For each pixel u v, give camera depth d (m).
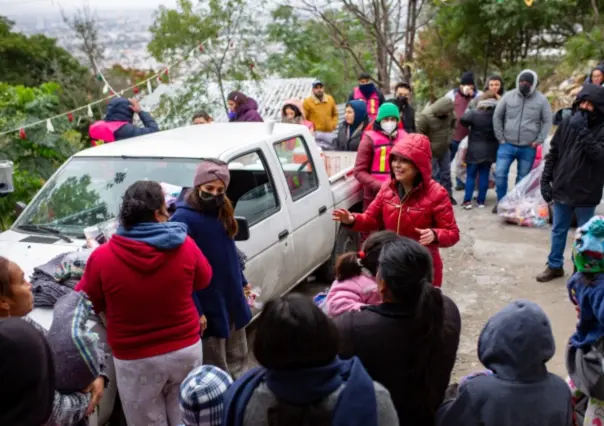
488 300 5.95
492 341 2.21
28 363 1.95
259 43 13.66
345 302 2.76
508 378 2.19
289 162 5.45
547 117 8.29
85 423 2.87
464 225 8.32
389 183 4.37
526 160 8.52
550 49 21.17
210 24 13.30
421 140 4.10
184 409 2.01
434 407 2.38
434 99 22.98
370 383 1.85
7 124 8.23
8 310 2.59
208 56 12.69
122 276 2.97
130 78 21.88
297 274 5.38
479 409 2.19
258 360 1.82
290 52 17.88
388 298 2.37
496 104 8.70
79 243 4.18
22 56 24.91
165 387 3.26
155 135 5.40
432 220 4.20
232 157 4.65
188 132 5.46
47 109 8.80
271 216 4.92
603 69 8.80
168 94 12.62
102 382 2.88
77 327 2.71
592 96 5.52
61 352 2.63
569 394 2.24
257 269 4.64
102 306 3.12
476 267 6.80
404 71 13.00
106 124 6.65
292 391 1.78
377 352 2.30
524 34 20.97
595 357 2.94
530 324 2.16
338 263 2.93
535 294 6.04
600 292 2.88
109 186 4.58
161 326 3.08
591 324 3.00
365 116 8.29
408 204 4.22
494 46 21.42
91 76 22.03
